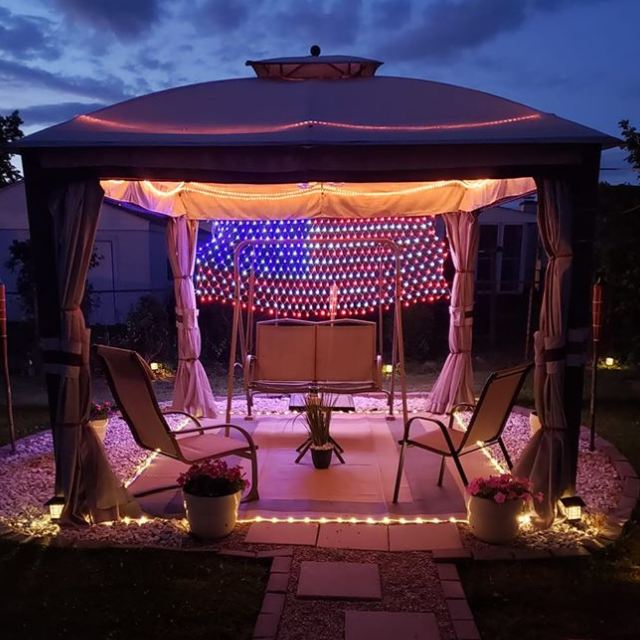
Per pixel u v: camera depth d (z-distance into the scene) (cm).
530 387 738
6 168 1536
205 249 857
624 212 745
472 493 317
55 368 339
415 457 470
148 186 475
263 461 458
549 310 337
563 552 303
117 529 335
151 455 475
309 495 389
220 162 323
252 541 316
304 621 250
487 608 262
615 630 246
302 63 430
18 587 276
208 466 328
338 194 551
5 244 1114
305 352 580
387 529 331
